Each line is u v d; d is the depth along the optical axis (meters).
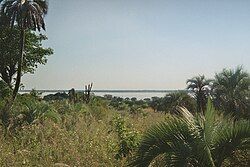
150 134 7.54
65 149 11.76
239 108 16.36
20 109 18.02
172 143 7.36
